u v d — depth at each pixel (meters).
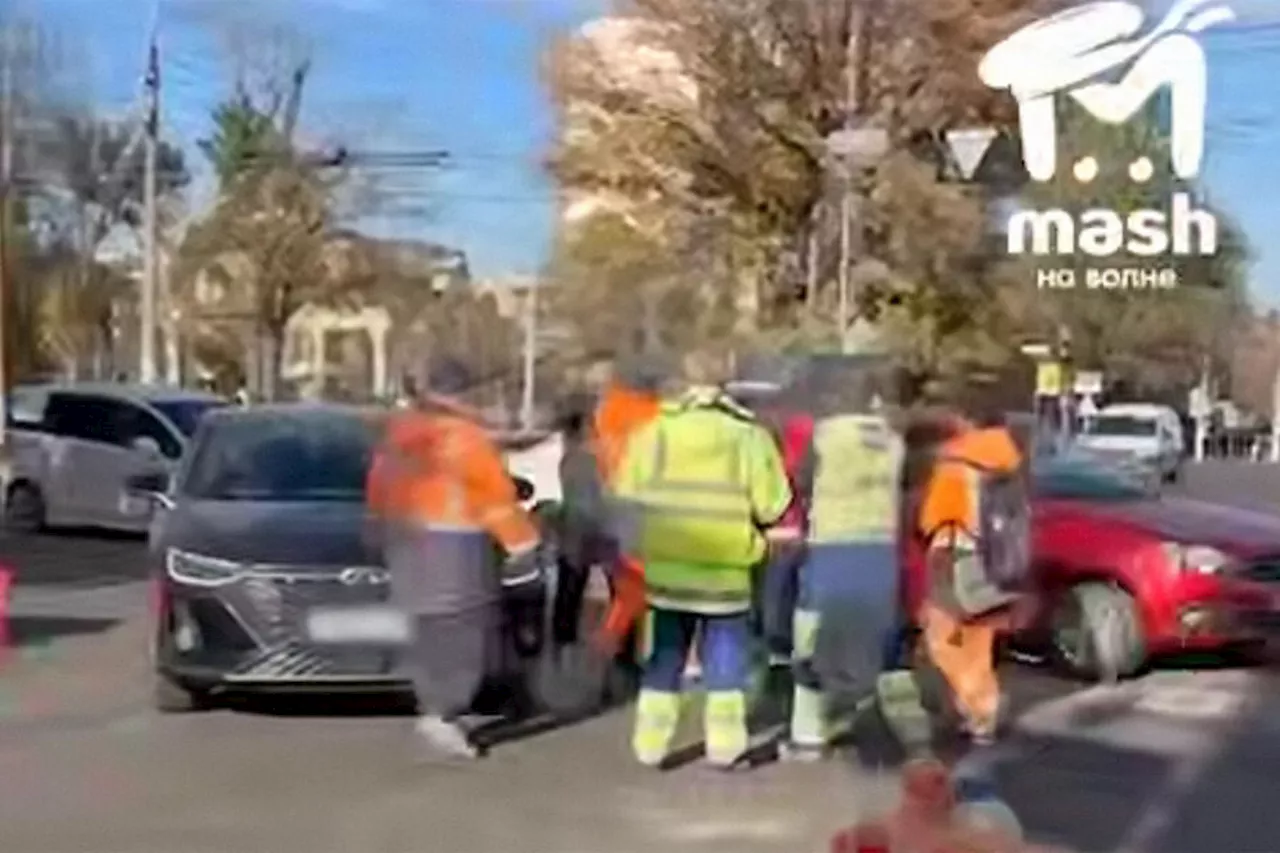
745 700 10.12
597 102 39.22
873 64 36.69
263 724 10.94
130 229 51.19
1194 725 11.45
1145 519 13.50
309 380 51.97
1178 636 13.09
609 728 11.02
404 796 9.21
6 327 30.34
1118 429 43.78
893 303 36.00
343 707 11.41
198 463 12.21
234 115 50.66
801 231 37.44
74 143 46.91
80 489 23.52
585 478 11.99
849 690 10.35
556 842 8.36
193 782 9.46
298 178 50.97
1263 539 13.40
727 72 37.75
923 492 10.79
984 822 8.44
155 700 11.40
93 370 52.97
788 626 10.67
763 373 11.39
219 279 52.72
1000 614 10.84
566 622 12.12
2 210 32.00
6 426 24.25
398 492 10.40
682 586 9.83
